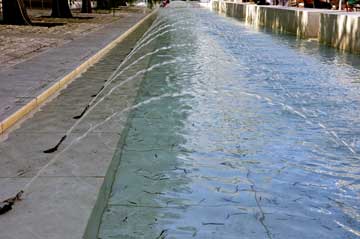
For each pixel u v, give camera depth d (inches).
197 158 173.3
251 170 163.9
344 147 192.2
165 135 199.2
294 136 205.9
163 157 172.2
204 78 340.2
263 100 273.0
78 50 426.3
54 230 104.3
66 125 191.3
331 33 568.7
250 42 624.7
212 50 525.3
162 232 116.3
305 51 522.3
